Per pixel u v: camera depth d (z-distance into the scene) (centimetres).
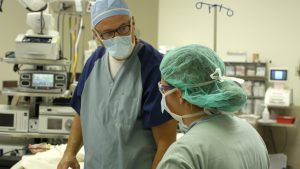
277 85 396
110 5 142
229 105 104
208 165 94
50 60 265
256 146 108
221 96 102
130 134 149
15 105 293
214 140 97
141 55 155
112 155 151
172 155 94
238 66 414
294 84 417
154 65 153
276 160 381
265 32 423
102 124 152
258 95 408
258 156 107
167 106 114
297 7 411
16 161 231
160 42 463
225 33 438
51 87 268
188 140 97
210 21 441
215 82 108
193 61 108
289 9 414
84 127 160
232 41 436
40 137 273
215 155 95
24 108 280
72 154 171
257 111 405
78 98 169
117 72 155
